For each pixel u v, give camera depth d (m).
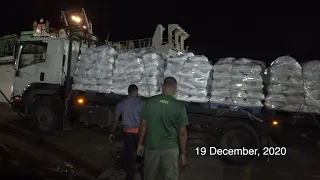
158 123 2.94
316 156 5.85
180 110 2.93
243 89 4.94
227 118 5.29
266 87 5.01
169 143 2.94
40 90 7.22
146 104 3.06
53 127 7.08
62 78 7.09
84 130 7.82
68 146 6.12
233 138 5.20
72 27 7.20
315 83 4.54
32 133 7.06
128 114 4.04
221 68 5.06
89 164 4.98
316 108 4.55
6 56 12.56
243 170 4.96
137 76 5.74
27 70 7.39
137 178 4.33
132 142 4.02
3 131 7.12
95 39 8.55
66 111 6.93
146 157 3.00
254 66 4.89
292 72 4.63
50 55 7.18
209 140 6.32
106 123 6.53
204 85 5.17
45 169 4.39
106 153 5.68
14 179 3.92
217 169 4.99
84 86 6.53
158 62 5.62
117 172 4.55
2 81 12.39
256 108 4.99
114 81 6.11
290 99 4.67
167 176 2.96
